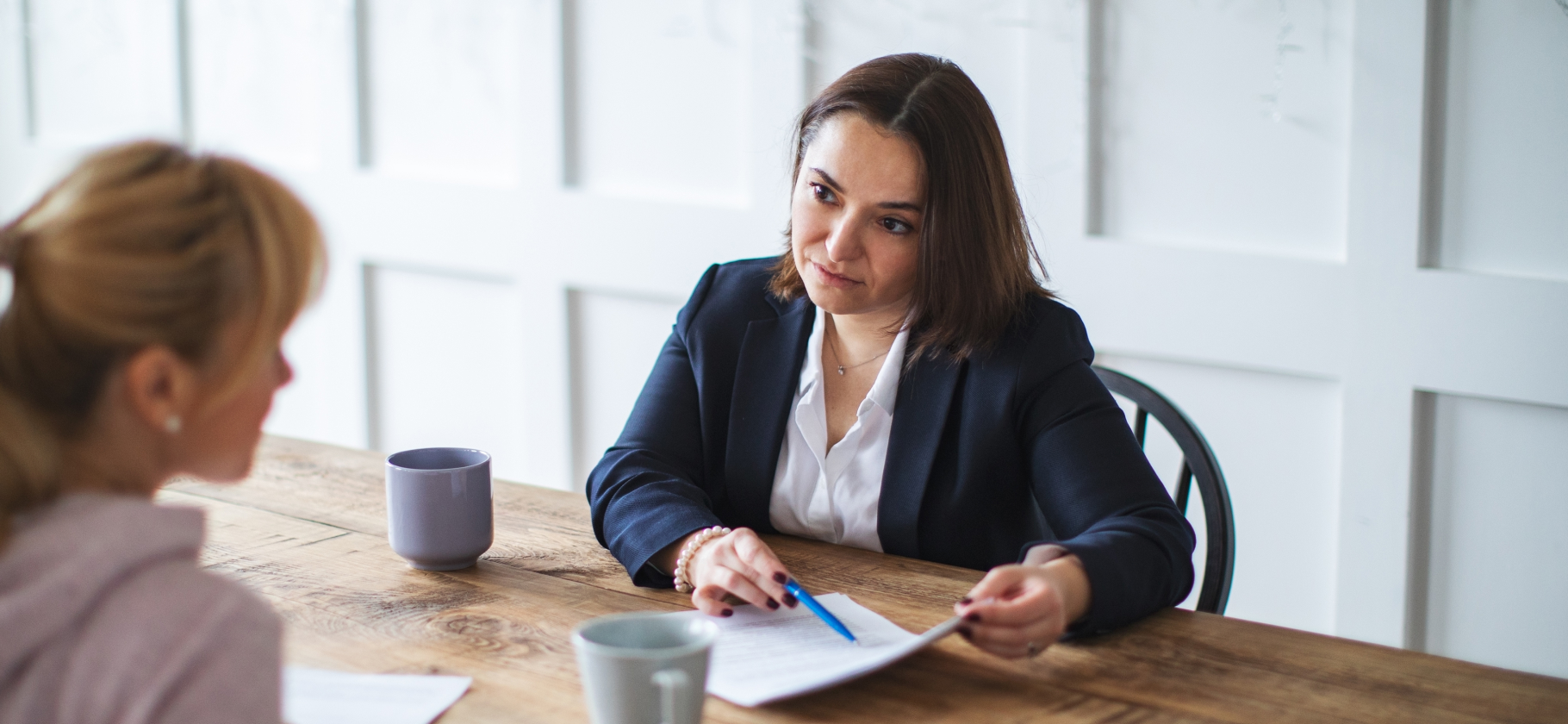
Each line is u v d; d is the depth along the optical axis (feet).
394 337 8.97
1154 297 6.31
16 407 1.98
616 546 3.64
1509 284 5.47
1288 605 6.26
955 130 3.76
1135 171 6.35
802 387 4.21
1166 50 6.16
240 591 1.99
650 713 2.41
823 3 7.01
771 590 3.26
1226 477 6.34
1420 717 2.72
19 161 10.07
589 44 7.82
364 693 2.77
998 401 3.92
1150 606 3.27
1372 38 5.62
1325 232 5.91
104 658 1.86
